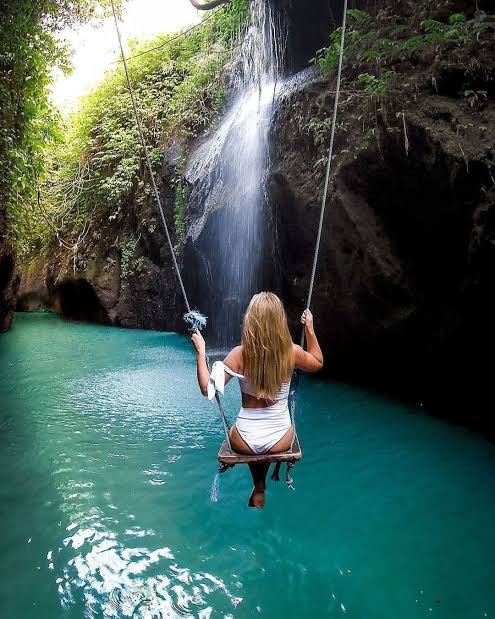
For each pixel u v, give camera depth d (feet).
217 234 33.40
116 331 44.78
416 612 9.42
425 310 20.18
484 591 9.97
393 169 19.42
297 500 13.76
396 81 19.22
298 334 26.55
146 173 46.42
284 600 9.77
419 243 19.92
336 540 11.84
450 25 19.04
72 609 9.56
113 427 19.66
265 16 32.45
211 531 12.25
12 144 31.14
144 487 14.57
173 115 46.65
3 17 29.14
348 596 9.90
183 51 50.47
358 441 17.66
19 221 37.06
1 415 21.12
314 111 22.82
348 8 26.17
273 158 26.23
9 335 42.55
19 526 12.39
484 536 11.88
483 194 15.92
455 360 19.39
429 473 15.16
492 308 16.72
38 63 31.96
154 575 10.55
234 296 32.94
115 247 48.42
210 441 18.25
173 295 43.68
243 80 38.65
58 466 15.93
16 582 10.30
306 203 22.91
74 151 53.62
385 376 23.43
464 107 17.25
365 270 21.30
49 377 27.55
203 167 37.73
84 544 11.64
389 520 12.66
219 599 9.83
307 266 24.52
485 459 16.01
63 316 55.42
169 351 34.86
